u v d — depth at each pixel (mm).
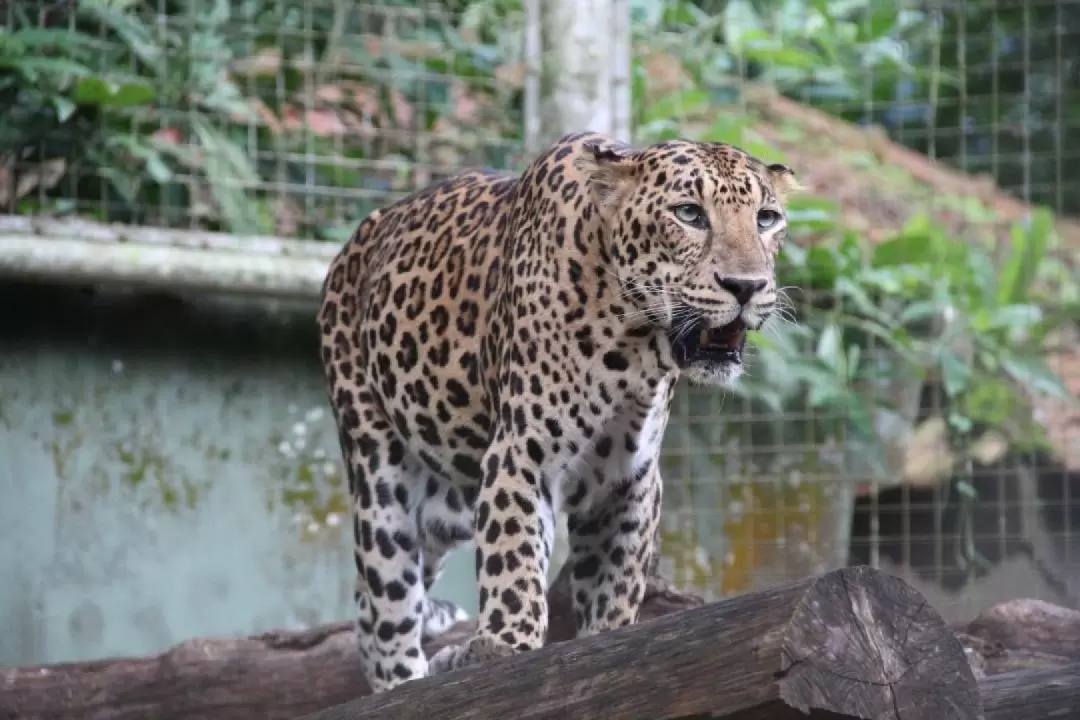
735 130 13945
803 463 13719
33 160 12422
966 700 4945
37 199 12445
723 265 7137
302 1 13016
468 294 8250
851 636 4879
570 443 7672
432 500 9055
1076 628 8398
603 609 8070
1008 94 14539
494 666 5785
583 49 12008
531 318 7637
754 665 4867
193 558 12234
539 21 12109
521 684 5609
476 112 13055
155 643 12062
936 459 14117
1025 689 5867
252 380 12531
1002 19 14891
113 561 12016
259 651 9188
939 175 15430
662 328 7441
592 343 7547
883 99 15570
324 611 12547
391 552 8875
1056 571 14031
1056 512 14250
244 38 12859
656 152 7441
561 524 11438
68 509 11945
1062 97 14539
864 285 14133
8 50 12219
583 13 12023
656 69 14625
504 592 7539
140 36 12625
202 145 12781
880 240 14461
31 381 11930
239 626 12297
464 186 8742
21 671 9203
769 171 7688
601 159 7445
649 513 8047
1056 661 8148
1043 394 14750
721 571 13297
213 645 9211
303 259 12336
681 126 14070
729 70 15430
